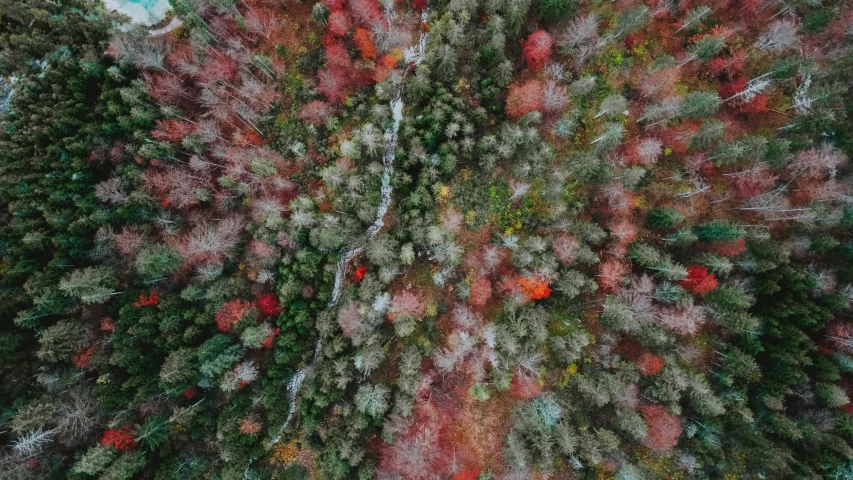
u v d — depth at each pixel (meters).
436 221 55.06
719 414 47.16
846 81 51.78
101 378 47.84
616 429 49.56
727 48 55.03
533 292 50.81
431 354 53.28
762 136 53.50
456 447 51.38
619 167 54.41
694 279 48.69
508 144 53.12
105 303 50.91
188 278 54.22
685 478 48.56
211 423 51.47
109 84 53.34
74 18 53.12
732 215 53.25
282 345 53.47
